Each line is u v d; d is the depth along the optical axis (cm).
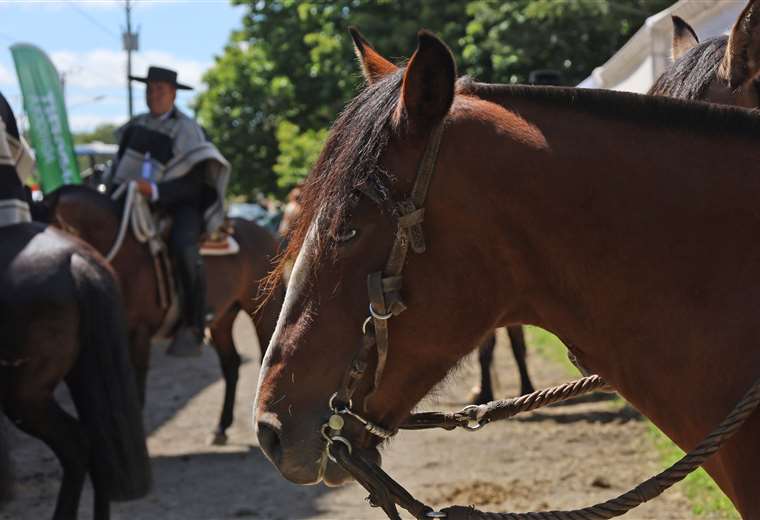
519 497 515
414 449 630
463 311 184
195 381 952
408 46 1914
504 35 1592
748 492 173
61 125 841
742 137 184
